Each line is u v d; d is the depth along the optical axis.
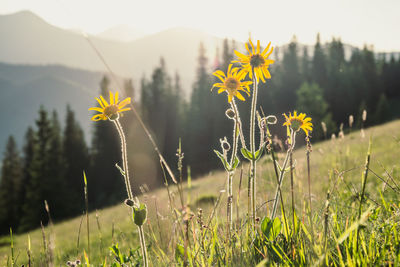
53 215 44.41
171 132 60.31
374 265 1.67
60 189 45.91
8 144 48.94
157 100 64.62
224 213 3.21
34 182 45.62
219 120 58.72
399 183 2.69
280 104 64.81
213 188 8.23
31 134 52.78
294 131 2.76
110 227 7.30
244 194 4.06
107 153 52.94
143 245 2.06
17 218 47.50
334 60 73.75
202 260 2.06
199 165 56.75
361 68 75.69
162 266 2.30
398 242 1.77
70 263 2.21
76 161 54.06
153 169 49.53
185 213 1.82
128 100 2.32
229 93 2.85
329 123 50.22
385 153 8.19
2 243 13.14
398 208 2.32
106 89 50.16
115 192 47.94
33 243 9.12
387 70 84.12
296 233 2.11
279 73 67.56
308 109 54.91
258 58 2.81
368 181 5.15
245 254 2.12
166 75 68.25
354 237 1.79
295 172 3.92
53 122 52.59
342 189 3.72
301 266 1.77
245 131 16.42
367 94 71.62
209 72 65.00
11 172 48.66
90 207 43.59
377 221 2.27
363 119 3.72
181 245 2.32
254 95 2.76
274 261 1.97
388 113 66.81
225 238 2.35
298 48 70.00
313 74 69.69
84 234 7.48
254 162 2.56
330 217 2.29
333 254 1.91
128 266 2.49
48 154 47.47
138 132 53.34
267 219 2.37
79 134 55.88
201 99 61.25
